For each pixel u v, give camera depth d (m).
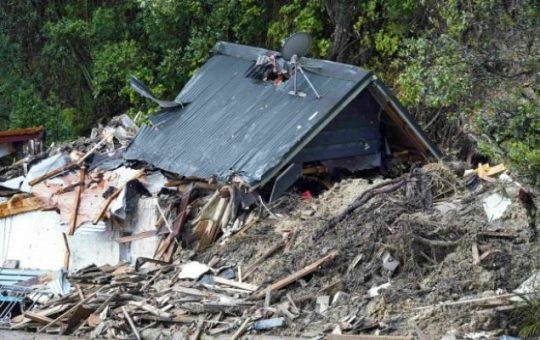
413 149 24.11
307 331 17.52
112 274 21.14
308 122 22.11
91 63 34.16
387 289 17.72
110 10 32.88
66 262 23.42
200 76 26.39
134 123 27.00
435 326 16.70
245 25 31.12
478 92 19.25
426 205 19.48
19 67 34.59
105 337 18.73
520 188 18.73
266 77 24.95
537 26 18.61
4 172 26.48
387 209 19.36
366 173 23.77
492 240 18.14
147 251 22.20
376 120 23.23
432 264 18.08
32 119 32.28
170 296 19.47
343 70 23.11
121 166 24.19
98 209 22.86
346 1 29.11
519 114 18.53
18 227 24.09
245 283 19.38
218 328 18.17
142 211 22.47
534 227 18.36
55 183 24.02
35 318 19.75
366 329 17.08
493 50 19.00
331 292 18.28
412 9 27.91
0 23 35.22
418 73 19.42
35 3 35.19
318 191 22.77
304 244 19.66
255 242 20.42
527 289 16.91
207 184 22.14
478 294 17.17
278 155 21.58
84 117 34.41
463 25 19.47
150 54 31.95
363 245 18.72
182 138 24.08
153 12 30.53
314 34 30.14
